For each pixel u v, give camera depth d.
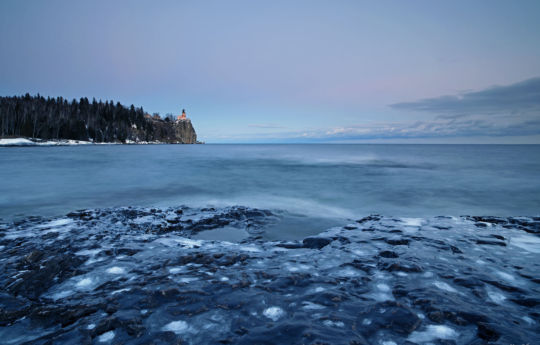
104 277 3.66
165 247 5.00
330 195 12.91
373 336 2.20
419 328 2.31
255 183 16.31
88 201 11.11
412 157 43.41
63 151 50.00
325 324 2.36
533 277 3.47
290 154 52.72
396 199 12.09
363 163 31.34
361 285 3.20
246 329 2.32
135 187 14.59
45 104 90.69
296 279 3.35
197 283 3.24
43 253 4.42
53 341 2.21
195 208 9.38
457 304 2.68
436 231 5.86
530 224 6.31
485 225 6.42
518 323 2.40
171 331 2.32
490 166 27.19
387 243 5.04
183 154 48.16
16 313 2.69
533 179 17.97
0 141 61.59
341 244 5.07
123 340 2.22
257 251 4.88
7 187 14.12
